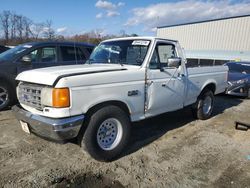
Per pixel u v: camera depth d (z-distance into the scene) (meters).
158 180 3.42
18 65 6.41
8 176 3.38
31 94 3.62
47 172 3.52
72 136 3.38
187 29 23.52
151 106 4.39
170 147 4.51
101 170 3.63
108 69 3.89
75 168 3.66
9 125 5.30
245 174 3.64
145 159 4.02
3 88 6.29
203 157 4.15
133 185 3.29
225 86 6.86
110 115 3.75
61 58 7.08
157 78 4.43
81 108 3.41
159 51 4.55
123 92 3.87
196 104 6.01
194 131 5.40
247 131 5.49
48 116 3.36
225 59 20.64
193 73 5.44
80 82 3.37
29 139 4.61
